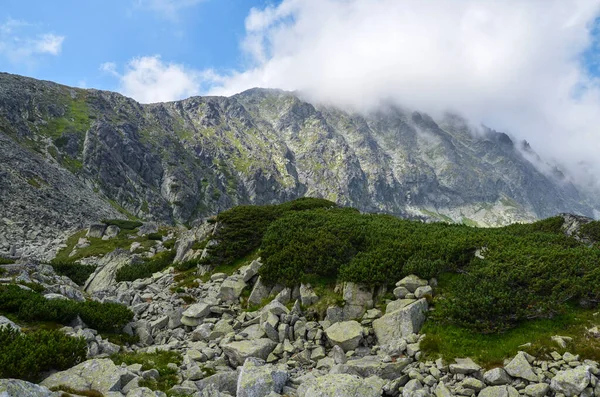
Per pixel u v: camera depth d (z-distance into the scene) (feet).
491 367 45.75
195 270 102.37
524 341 48.55
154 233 251.39
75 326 58.95
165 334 66.39
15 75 649.20
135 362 50.16
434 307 58.75
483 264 66.23
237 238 104.99
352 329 57.21
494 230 105.40
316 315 65.46
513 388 41.09
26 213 258.78
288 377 45.96
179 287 90.58
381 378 45.68
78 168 508.53
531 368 43.01
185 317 70.13
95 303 66.95
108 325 62.13
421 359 49.03
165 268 117.50
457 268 67.36
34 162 363.76
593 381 39.04
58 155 501.15
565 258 63.52
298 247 80.33
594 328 48.21
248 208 124.57
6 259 107.76
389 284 66.28
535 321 51.72
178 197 635.66
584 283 55.06
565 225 98.12
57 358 41.93
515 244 74.54
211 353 55.83
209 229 127.34
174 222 587.68
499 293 55.21
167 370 48.03
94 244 231.71
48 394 32.76
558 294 54.24
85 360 46.01
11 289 62.39
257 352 54.24
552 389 39.99
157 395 37.22
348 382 38.96
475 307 54.19
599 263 60.95
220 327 64.90
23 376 37.99
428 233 89.30
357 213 128.98
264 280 77.15
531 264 62.23
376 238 82.69
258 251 94.89
